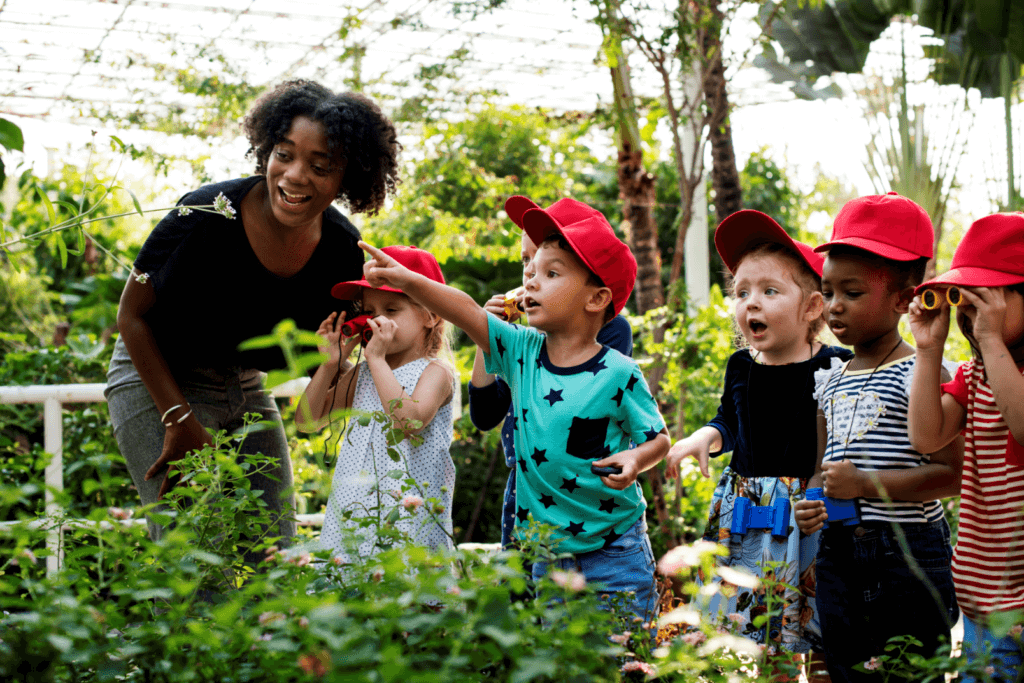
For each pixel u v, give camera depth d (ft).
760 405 8.29
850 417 7.45
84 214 7.48
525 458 7.34
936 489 7.08
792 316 8.22
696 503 15.01
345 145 8.40
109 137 8.13
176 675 4.33
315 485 6.01
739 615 5.72
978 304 6.33
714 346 17.21
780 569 7.61
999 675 5.61
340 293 8.85
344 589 4.94
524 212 8.45
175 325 8.76
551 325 7.38
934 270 19.49
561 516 7.18
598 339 8.29
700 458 8.27
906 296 7.54
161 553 4.57
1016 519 6.34
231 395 9.24
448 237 24.84
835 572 7.34
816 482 7.82
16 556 5.15
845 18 22.21
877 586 7.09
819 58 23.07
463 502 17.13
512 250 22.41
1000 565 6.41
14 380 15.81
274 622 4.35
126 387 8.99
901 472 7.05
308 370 9.15
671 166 31.27
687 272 23.04
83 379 16.26
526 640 4.53
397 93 23.15
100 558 4.71
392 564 4.51
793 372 8.24
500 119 28.25
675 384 14.98
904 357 7.52
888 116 23.21
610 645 4.83
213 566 5.28
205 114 22.57
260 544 5.82
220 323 8.90
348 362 8.93
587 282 7.34
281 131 8.26
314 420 8.51
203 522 5.50
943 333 6.64
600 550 7.17
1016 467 6.38
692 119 14.17
